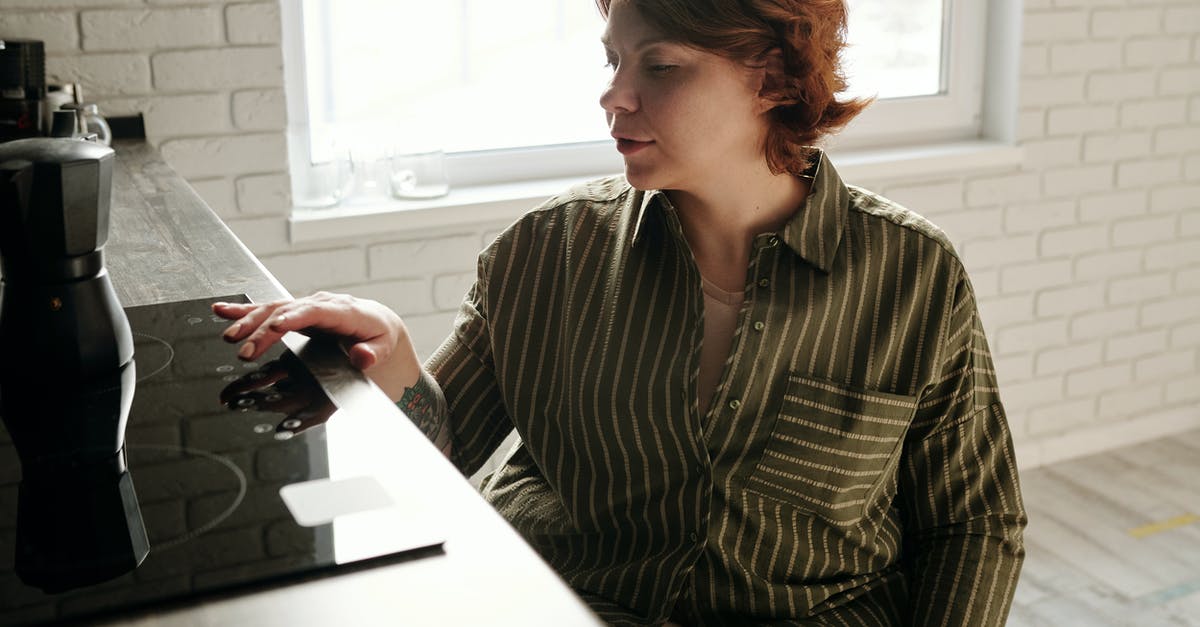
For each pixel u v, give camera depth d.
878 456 1.24
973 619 1.22
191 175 2.54
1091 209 3.46
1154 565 2.96
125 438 0.85
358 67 2.77
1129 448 3.67
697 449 1.22
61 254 0.93
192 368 1.00
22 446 0.84
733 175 1.22
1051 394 3.55
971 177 3.29
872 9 3.25
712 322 1.25
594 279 1.28
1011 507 1.27
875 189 3.17
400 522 0.70
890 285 1.23
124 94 2.45
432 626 0.59
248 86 2.54
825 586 1.25
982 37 3.36
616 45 1.19
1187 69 3.48
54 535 0.70
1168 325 3.68
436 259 2.80
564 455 1.30
